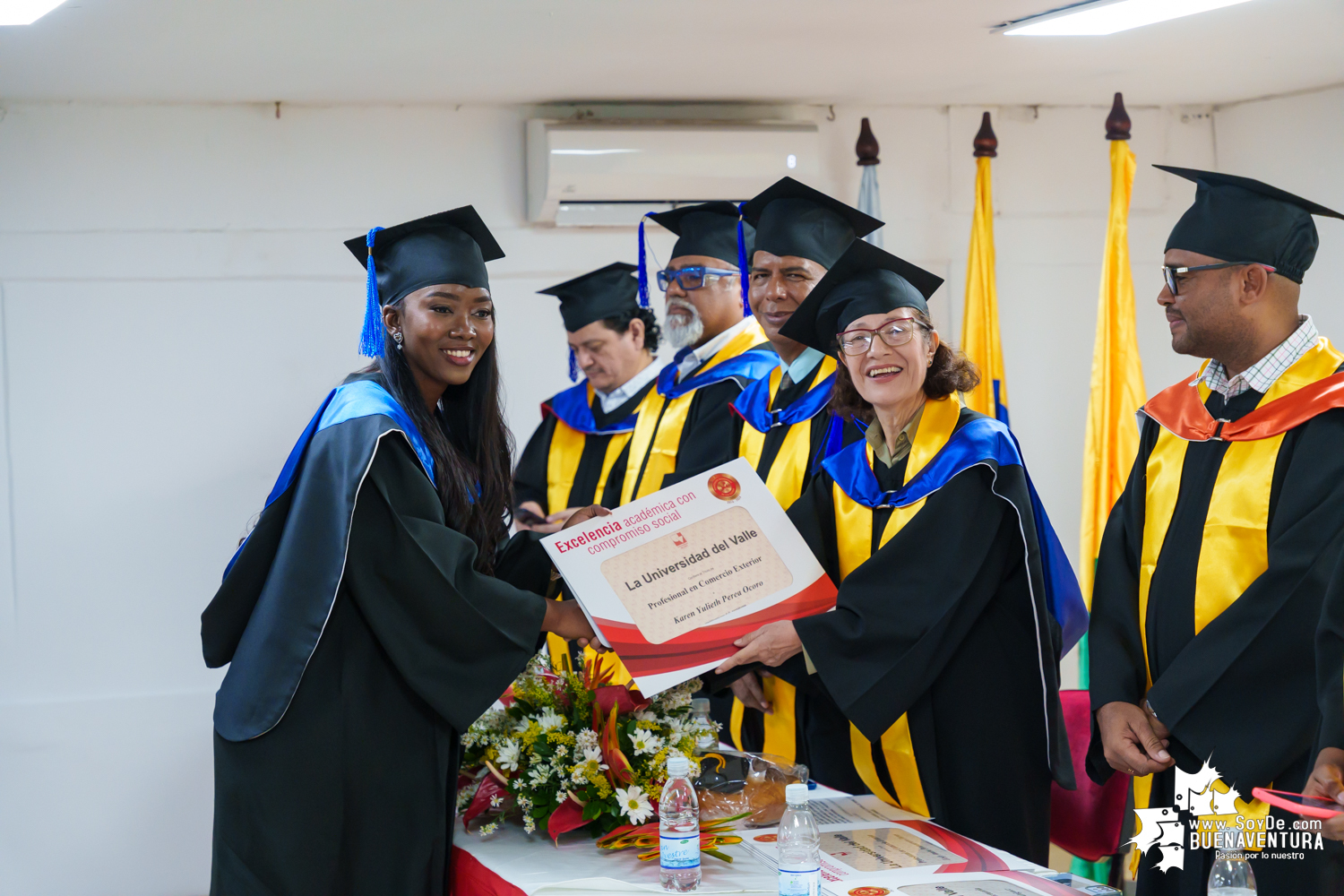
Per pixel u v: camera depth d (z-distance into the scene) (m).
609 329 3.71
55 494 4.23
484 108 4.52
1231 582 2.15
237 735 2.11
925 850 2.03
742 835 2.15
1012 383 4.88
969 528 2.38
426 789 2.18
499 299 4.56
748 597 2.35
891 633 2.34
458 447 2.47
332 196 4.42
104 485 4.27
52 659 4.22
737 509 2.42
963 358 2.52
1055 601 2.53
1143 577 2.34
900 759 2.51
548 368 4.60
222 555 4.35
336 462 2.16
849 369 2.51
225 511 4.36
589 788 2.09
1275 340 2.20
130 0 3.14
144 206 4.28
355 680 2.16
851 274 2.48
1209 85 4.52
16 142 4.17
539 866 2.01
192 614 4.34
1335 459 2.07
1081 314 4.91
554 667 2.37
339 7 3.25
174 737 4.28
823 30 3.64
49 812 4.18
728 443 3.21
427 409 2.33
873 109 4.74
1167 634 2.25
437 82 4.13
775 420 3.05
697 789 2.17
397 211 4.46
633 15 3.41
